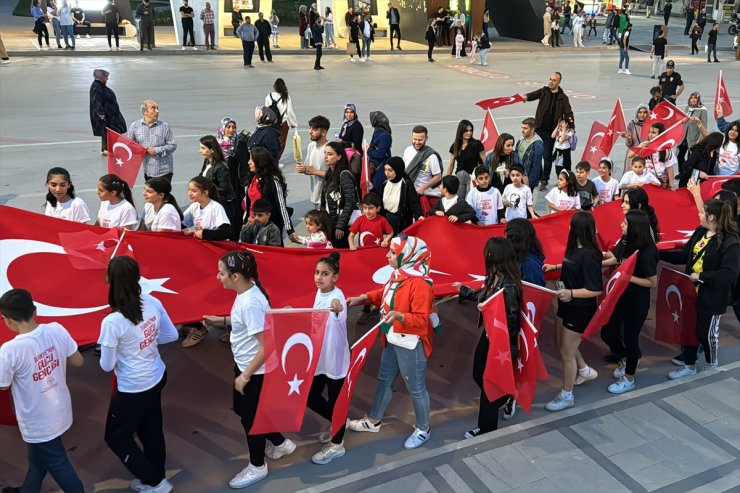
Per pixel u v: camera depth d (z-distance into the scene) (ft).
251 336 15.46
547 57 107.65
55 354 14.43
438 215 23.44
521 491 15.56
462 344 23.98
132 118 55.16
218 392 20.54
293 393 15.62
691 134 40.86
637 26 152.76
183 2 98.48
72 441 18.04
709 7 164.25
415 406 17.81
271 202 24.23
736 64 104.37
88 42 98.43
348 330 24.62
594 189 28.84
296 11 135.74
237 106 60.95
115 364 14.92
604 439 17.58
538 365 17.66
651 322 25.85
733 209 21.43
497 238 17.21
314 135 30.45
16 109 57.16
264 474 16.55
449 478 15.97
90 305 18.01
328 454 17.26
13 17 124.16
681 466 16.52
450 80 80.89
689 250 21.44
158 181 21.93
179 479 16.70
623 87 79.36
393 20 104.12
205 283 19.72
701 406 19.20
